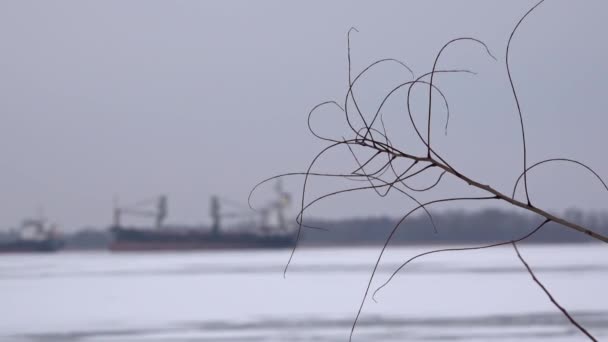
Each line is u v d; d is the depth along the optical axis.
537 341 27.09
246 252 161.50
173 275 71.75
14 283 62.34
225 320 34.88
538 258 96.75
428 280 57.50
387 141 3.63
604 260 86.44
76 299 46.59
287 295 47.53
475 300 42.41
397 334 29.45
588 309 36.75
